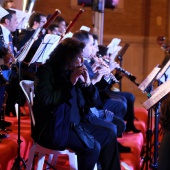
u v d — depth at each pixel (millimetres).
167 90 3699
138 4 12289
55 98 3705
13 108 6348
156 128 4922
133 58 12328
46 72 3803
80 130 3959
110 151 4172
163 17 12258
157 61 12328
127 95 6457
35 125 3885
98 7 9492
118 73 6172
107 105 5719
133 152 5273
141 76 12336
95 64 4711
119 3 12180
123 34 12289
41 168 3992
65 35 5402
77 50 3838
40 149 3951
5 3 7520
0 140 4688
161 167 3721
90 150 3932
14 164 4281
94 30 9648
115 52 6492
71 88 3754
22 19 6340
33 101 3924
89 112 4609
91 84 4270
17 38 6355
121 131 5121
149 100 3773
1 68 4750
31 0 7953
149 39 12297
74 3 11961
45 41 4586
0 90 4957
